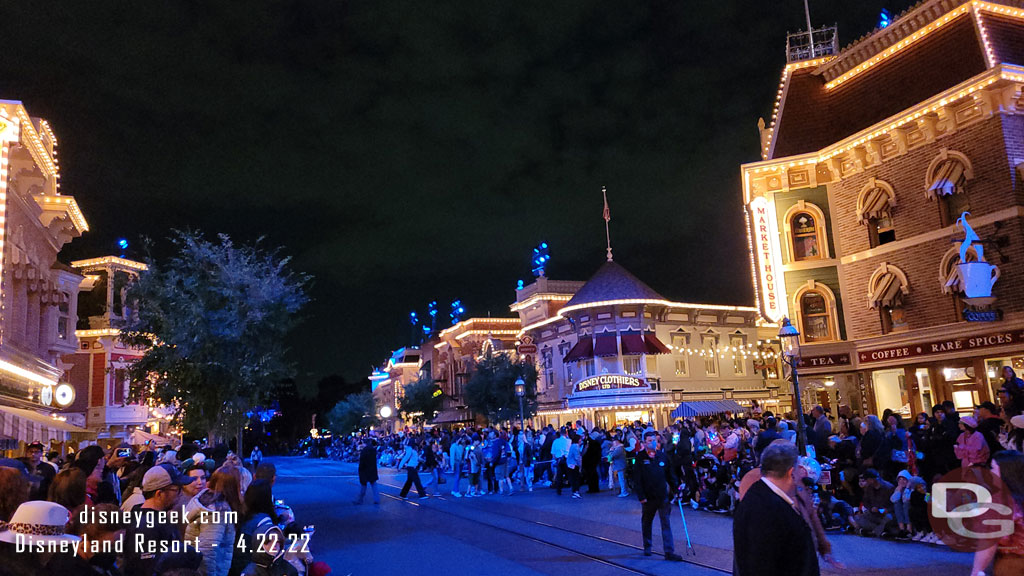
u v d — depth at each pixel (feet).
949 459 39.32
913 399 74.33
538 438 99.55
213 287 67.31
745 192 87.20
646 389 137.08
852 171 80.02
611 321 142.92
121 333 71.31
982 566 17.67
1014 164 64.34
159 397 68.69
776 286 82.38
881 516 40.16
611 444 76.23
